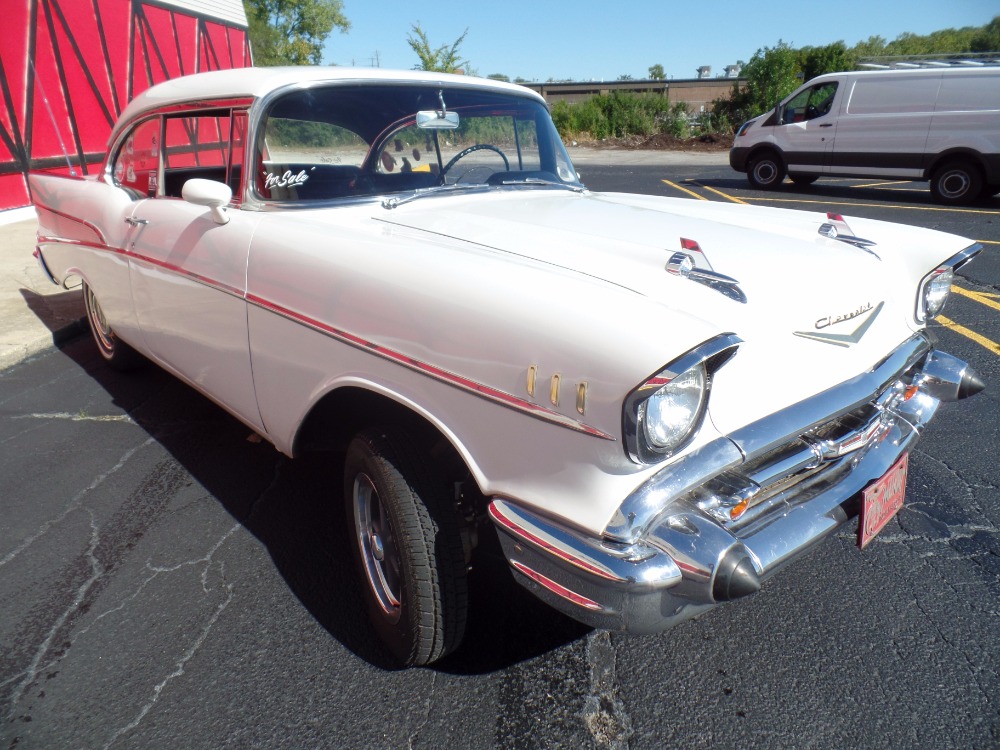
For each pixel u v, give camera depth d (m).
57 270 4.46
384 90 2.85
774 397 1.79
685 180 14.97
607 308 1.60
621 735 1.95
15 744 1.95
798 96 12.69
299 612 2.45
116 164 3.69
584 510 1.59
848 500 1.94
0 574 2.66
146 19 12.05
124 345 4.30
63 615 2.44
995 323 5.24
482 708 2.05
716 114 26.27
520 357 1.67
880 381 2.02
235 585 2.58
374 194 2.74
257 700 2.08
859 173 12.15
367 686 2.13
